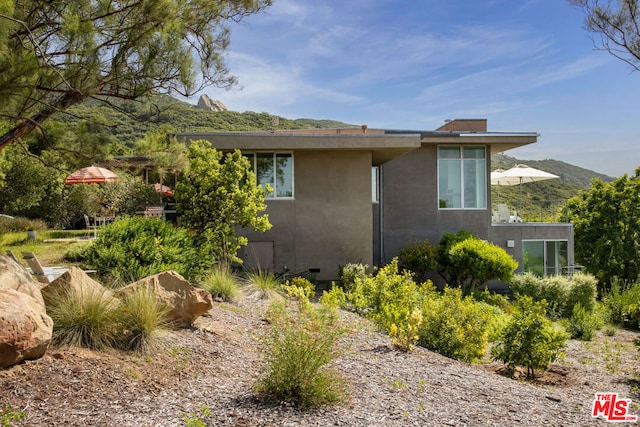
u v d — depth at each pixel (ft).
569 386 25.75
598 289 82.84
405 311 29.43
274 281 37.91
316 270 52.34
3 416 12.03
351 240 52.75
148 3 24.20
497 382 21.98
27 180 73.72
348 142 50.16
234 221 39.29
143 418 12.94
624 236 88.69
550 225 66.18
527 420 16.55
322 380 15.96
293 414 14.46
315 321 18.45
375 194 65.67
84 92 22.89
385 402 16.57
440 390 18.98
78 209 83.46
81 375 15.12
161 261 29.40
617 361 33.37
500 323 36.63
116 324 18.60
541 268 66.39
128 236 30.14
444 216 65.05
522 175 75.46
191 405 14.37
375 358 22.85
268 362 17.57
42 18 23.27
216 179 38.42
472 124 76.64
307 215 52.31
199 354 19.51
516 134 63.31
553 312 50.49
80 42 21.98
